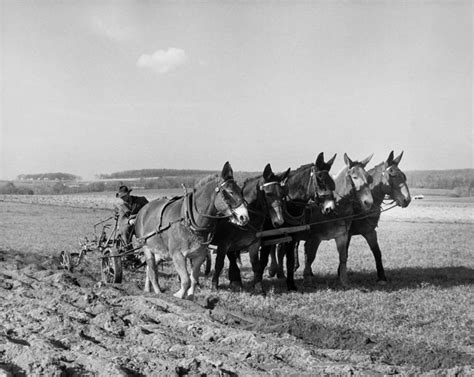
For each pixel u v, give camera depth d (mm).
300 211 12406
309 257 13398
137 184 92562
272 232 11930
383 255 19969
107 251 13070
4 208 48000
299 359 7059
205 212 9992
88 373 6285
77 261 14828
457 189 73562
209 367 6484
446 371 6641
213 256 21500
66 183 107000
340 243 13047
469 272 15836
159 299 10523
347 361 7133
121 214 12867
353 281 13953
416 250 21484
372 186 13758
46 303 9836
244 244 11922
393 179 13578
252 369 6531
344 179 12891
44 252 19609
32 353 6742
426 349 7941
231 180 9875
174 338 7906
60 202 58094
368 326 9188
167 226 10438
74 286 11891
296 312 10203
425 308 10719
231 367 6602
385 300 11398
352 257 19312
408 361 7367
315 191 12070
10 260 16734
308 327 8930
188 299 10516
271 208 11469
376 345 7996
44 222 34562
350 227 13969
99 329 8164
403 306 10977
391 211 47250
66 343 7434
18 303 10000
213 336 8023
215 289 12164
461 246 22984
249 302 10914
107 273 13406
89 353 7031
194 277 10547
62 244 22500
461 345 8258
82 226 31906
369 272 15680
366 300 11383
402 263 17875
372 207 13695
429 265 17406
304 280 13617
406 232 29578
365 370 6551
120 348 7359
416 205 54781
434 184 80438
